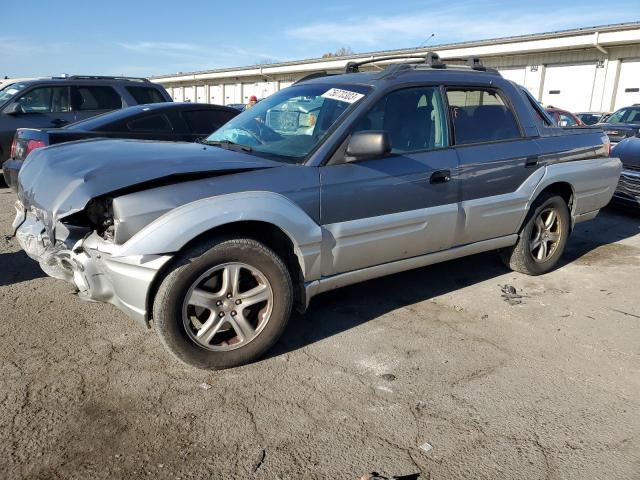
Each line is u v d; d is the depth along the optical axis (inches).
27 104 349.4
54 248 129.1
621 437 105.7
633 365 134.0
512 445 102.8
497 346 142.8
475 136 166.9
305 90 163.0
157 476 93.2
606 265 213.6
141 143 153.4
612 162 208.2
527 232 186.4
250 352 128.4
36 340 138.9
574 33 877.2
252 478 93.3
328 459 98.3
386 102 147.7
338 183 133.6
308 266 132.2
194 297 119.3
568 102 951.0
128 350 135.6
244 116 170.6
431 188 151.6
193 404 113.8
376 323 155.3
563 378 127.1
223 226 121.8
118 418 108.3
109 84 381.4
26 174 141.3
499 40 979.3
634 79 866.8
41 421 106.5
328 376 126.2
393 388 121.7
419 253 156.4
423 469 96.0
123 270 113.7
